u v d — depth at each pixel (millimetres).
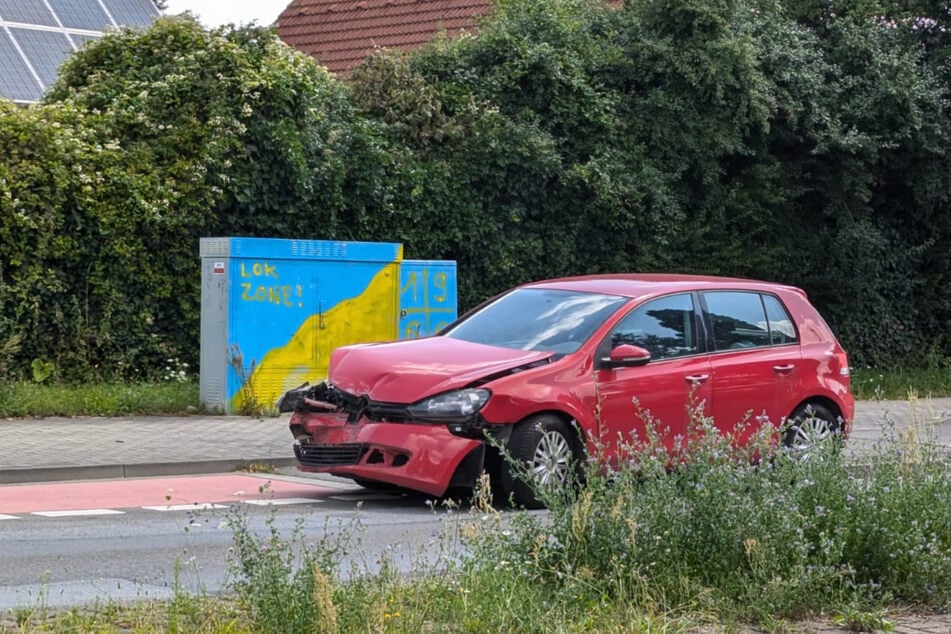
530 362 10531
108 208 17422
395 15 30422
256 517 10102
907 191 26734
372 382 10531
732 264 23781
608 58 23219
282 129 18656
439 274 18078
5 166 16734
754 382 11648
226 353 16234
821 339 12406
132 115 18172
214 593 7020
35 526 9516
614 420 10703
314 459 10734
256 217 18719
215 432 14648
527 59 22109
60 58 23656
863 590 6793
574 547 6922
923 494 7684
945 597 7012
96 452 12859
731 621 6348
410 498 11211
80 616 6242
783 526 7023
